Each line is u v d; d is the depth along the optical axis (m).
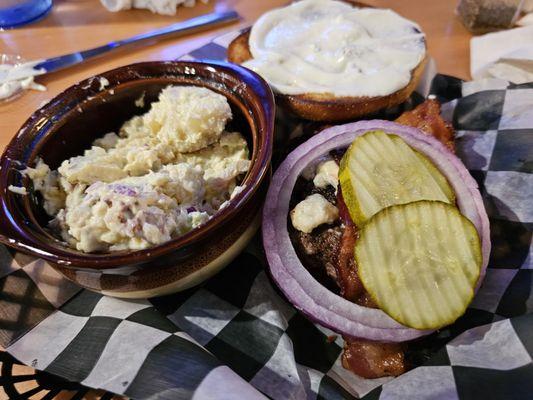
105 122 0.19
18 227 0.14
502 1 0.25
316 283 0.16
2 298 0.17
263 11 0.30
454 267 0.15
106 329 0.15
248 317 0.17
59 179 0.17
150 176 0.16
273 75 0.22
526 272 0.17
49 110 0.17
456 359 0.15
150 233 0.14
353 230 0.16
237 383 0.13
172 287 0.16
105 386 0.14
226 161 0.18
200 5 0.31
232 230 0.15
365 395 0.15
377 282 0.15
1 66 0.26
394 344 0.16
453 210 0.15
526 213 0.18
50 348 0.15
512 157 0.20
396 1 0.30
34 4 0.29
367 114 0.21
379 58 0.22
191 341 0.15
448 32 0.27
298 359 0.16
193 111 0.17
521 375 0.13
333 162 0.19
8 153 0.16
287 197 0.18
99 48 0.26
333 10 0.25
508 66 0.23
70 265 0.13
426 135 0.19
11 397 0.14
